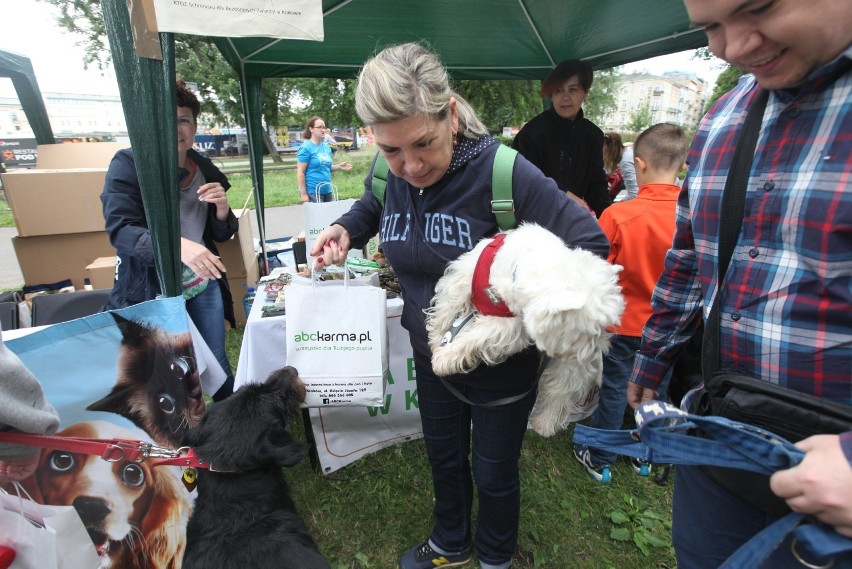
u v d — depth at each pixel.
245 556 1.26
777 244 0.77
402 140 1.10
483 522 1.65
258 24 1.59
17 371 0.83
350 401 1.73
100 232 3.77
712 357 0.91
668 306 1.17
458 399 1.56
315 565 1.28
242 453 1.40
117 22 1.52
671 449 0.83
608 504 2.20
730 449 0.76
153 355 1.44
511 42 4.27
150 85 1.59
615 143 4.89
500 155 1.22
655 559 1.94
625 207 2.13
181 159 2.33
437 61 1.17
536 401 1.42
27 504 1.06
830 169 0.68
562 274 0.98
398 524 2.13
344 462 2.46
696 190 0.95
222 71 17.45
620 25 3.89
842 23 0.62
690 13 0.71
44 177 3.52
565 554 1.95
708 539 0.98
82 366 1.26
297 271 2.71
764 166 0.79
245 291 4.09
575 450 2.49
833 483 0.59
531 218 1.23
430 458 1.68
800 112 0.73
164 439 1.49
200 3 1.52
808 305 0.73
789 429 0.75
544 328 0.96
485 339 1.12
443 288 1.26
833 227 0.68
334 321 1.69
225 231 2.52
